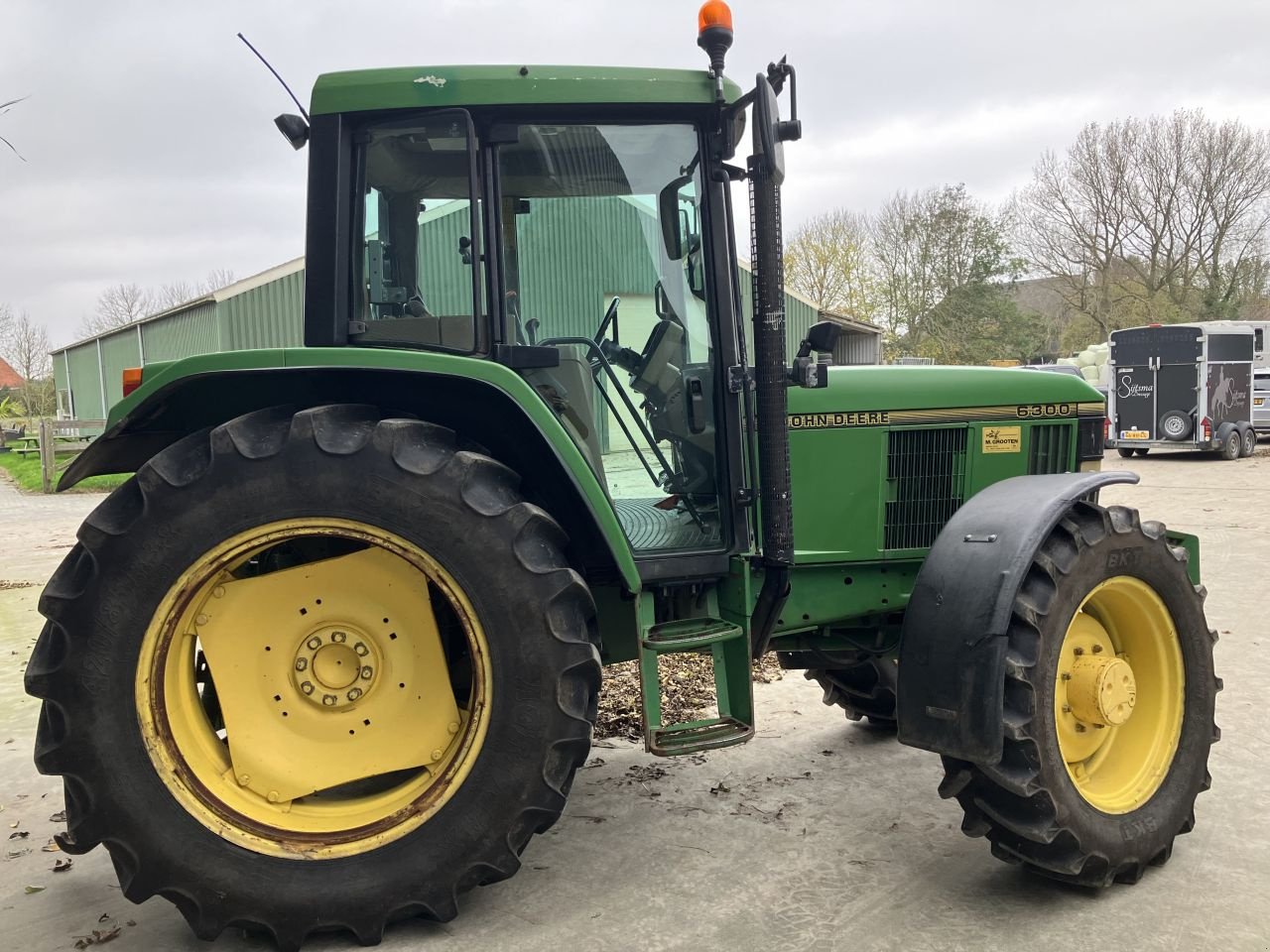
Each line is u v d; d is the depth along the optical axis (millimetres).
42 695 2395
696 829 3176
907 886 2764
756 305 2830
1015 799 2578
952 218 37938
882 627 3576
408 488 2455
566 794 2510
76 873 3004
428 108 2691
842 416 3316
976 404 3420
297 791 2604
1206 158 35688
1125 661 2836
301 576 2629
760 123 2684
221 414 2779
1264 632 5426
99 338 25734
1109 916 2566
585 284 2881
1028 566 2607
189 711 2584
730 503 2934
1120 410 17547
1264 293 36562
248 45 2611
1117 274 38250
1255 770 3533
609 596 3035
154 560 2426
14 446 27828
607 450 2947
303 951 2496
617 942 2482
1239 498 11531
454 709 2654
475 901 2719
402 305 2799
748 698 2826
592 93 2713
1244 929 2479
